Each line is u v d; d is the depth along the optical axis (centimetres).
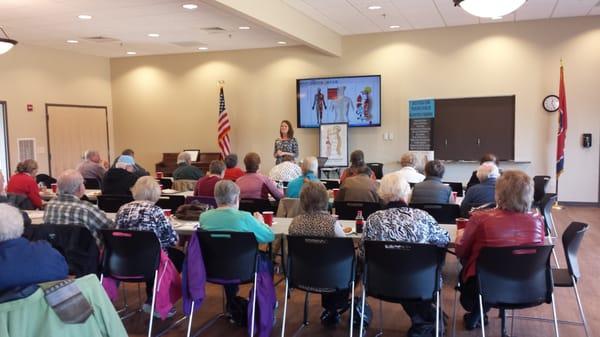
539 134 853
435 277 285
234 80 1028
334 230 312
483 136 880
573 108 836
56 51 980
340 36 943
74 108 1023
